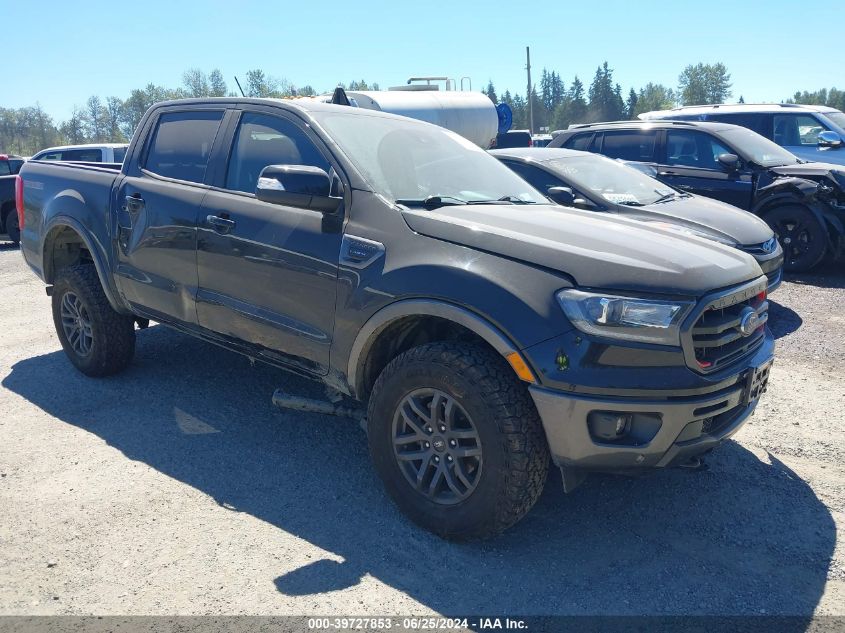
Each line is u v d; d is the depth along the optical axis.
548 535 3.20
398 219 3.27
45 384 5.01
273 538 3.13
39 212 5.18
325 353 3.46
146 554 3.00
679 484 3.66
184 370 5.26
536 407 2.83
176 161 4.37
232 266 3.82
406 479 3.19
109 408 4.57
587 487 3.64
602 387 2.72
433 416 3.05
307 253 3.47
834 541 3.14
